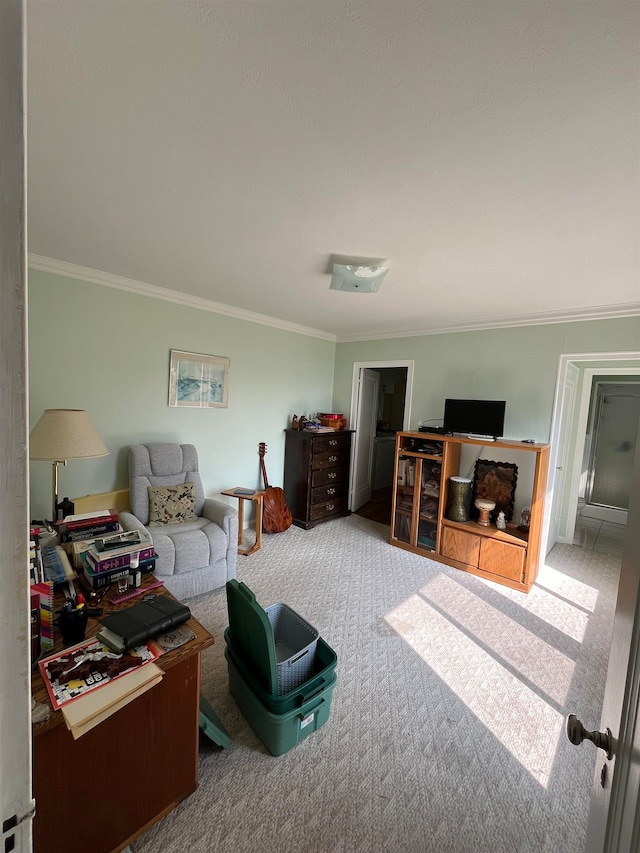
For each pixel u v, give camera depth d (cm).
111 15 83
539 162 126
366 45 87
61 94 105
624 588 70
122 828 117
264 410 417
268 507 399
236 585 171
